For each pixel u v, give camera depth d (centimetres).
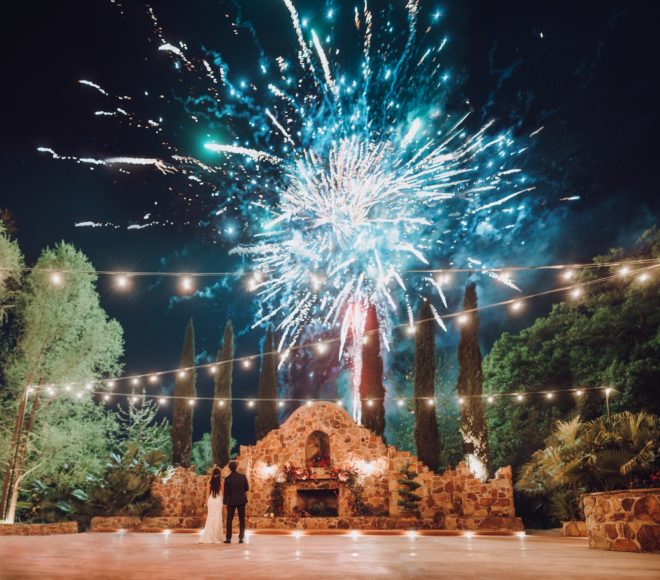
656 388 2495
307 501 2384
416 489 2192
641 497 973
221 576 620
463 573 655
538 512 2361
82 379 2833
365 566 749
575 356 2828
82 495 2402
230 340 2992
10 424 2723
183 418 2875
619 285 2819
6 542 1345
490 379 3136
